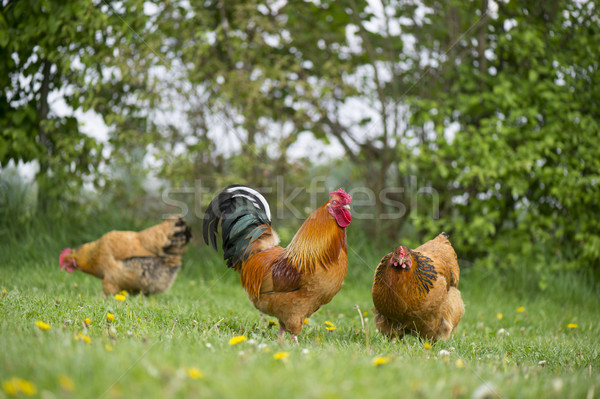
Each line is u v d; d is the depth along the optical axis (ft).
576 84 28.40
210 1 31.50
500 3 29.09
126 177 31.19
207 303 21.40
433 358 12.33
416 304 15.11
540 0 29.45
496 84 29.25
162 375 8.33
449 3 29.68
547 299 27.02
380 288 15.40
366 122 33.01
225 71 30.42
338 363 9.86
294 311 14.24
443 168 27.63
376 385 8.59
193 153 30.04
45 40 27.89
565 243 29.45
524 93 27.89
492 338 18.29
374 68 31.14
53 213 29.09
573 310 25.85
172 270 20.99
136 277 20.42
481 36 29.60
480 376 10.11
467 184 27.81
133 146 30.53
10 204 28.68
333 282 14.12
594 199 27.89
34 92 29.32
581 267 28.86
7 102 28.99
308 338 15.49
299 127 31.71
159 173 29.43
